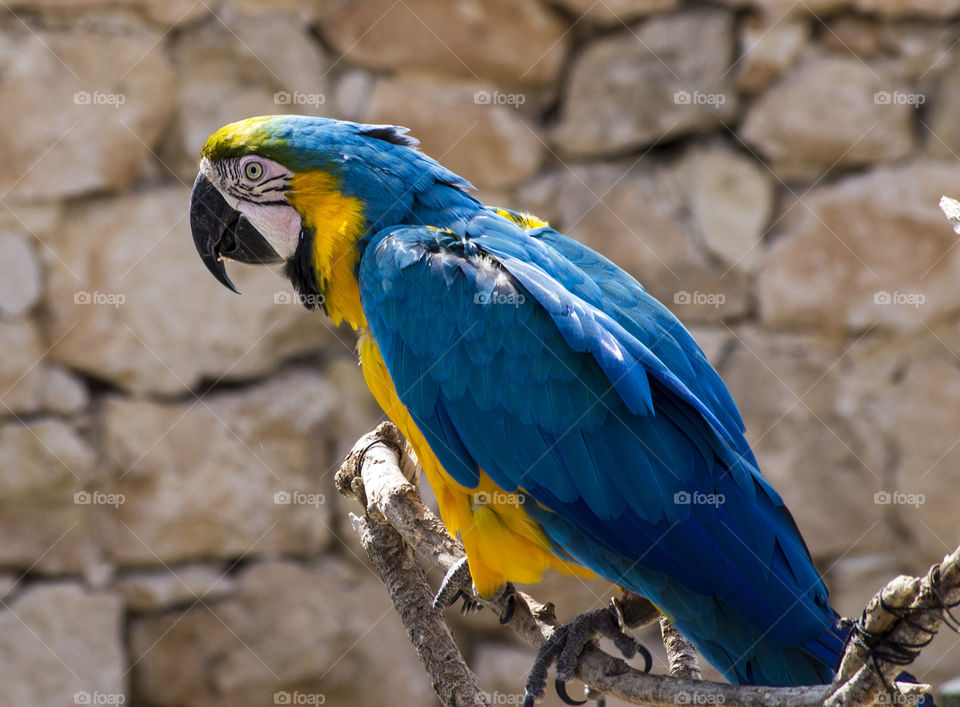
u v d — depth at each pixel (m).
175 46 10.75
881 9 11.45
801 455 11.32
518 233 5.84
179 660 10.66
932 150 11.55
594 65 11.48
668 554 5.09
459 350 5.49
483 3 11.23
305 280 6.09
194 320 10.72
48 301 10.41
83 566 10.45
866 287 11.44
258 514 10.84
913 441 11.38
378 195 5.80
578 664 5.06
